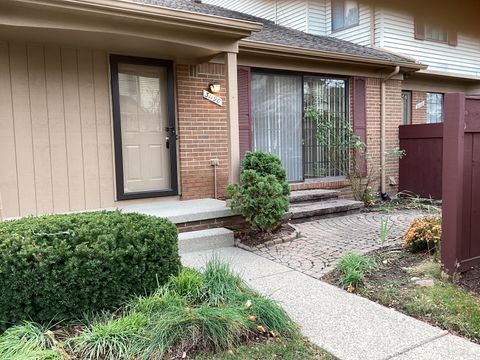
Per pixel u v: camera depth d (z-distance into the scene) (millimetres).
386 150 8297
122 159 5625
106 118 5484
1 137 4875
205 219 5094
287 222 5809
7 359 2146
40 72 5051
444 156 3461
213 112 6234
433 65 8242
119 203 5590
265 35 6656
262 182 4812
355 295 3250
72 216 3211
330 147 7625
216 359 2303
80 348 2348
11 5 3836
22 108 4977
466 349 2406
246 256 4398
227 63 5270
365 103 7941
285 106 7156
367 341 2523
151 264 2875
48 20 4066
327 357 2344
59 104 5184
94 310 2689
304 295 3264
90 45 5164
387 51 7688
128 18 4305
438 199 7766
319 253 4418
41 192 5125
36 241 2625
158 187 5945
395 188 8484
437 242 3924
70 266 2559
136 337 2396
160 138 5922
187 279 2936
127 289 2775
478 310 2824
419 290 3215
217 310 2559
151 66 5750
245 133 6582
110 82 5461
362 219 6254
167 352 2326
